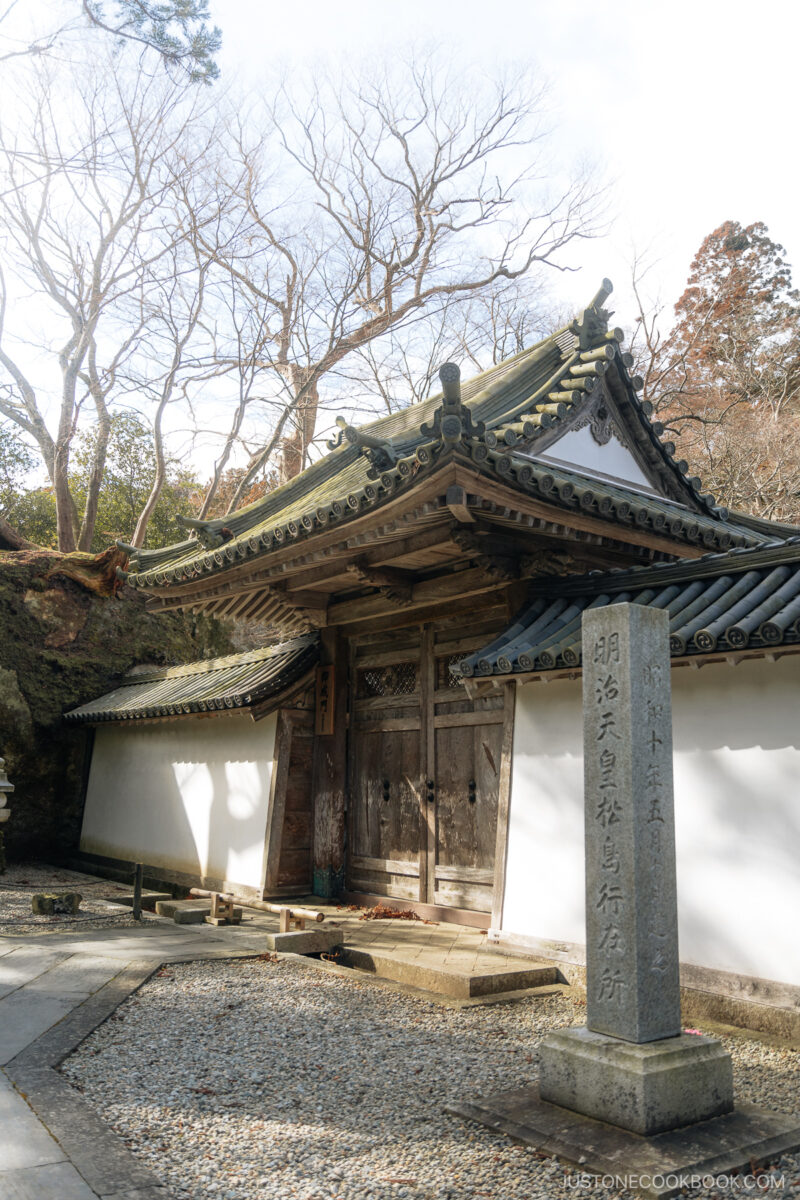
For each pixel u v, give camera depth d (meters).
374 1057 4.99
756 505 21.78
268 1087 4.47
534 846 7.30
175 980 6.60
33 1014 5.51
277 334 20.83
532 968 6.72
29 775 14.69
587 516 7.30
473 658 7.17
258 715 10.25
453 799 8.77
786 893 5.54
